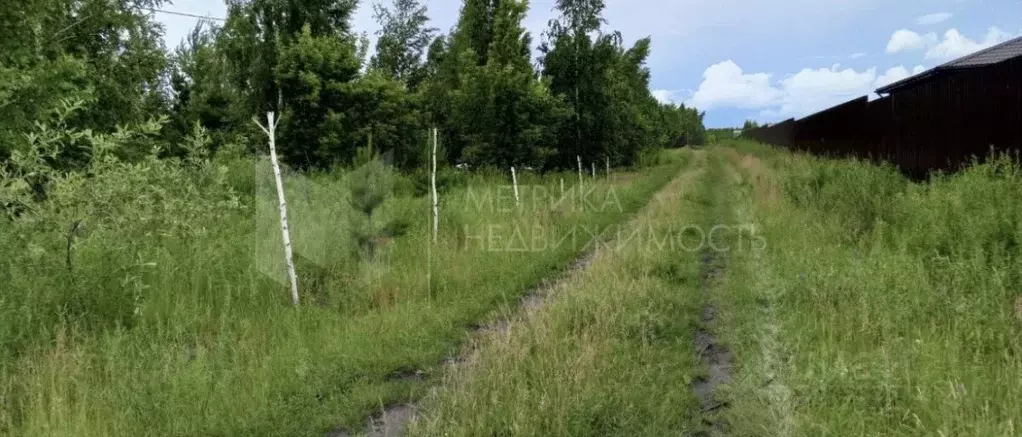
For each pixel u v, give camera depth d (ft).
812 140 93.30
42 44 38.70
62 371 12.88
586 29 59.62
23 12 31.50
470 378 12.83
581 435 10.67
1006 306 14.67
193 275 20.02
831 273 18.57
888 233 24.09
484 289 21.72
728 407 11.87
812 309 16.87
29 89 29.01
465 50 57.06
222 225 25.82
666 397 12.00
